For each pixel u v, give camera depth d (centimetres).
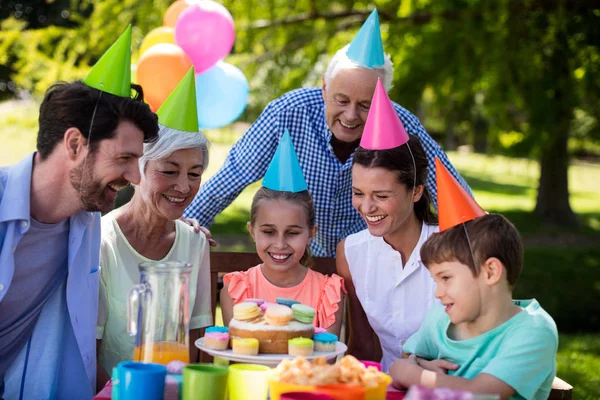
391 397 198
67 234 232
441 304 226
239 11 841
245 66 874
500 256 201
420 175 251
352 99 284
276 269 259
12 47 816
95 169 210
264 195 257
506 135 823
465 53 730
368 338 282
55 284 238
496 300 205
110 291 254
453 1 744
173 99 240
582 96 775
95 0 813
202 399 172
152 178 242
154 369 173
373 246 269
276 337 199
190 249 266
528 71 723
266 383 180
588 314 798
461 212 204
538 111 748
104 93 208
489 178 2086
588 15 736
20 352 240
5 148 1101
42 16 1105
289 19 847
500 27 694
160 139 238
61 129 208
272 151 314
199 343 207
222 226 1264
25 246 222
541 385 206
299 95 313
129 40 210
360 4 847
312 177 310
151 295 190
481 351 207
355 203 252
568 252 1148
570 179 2286
